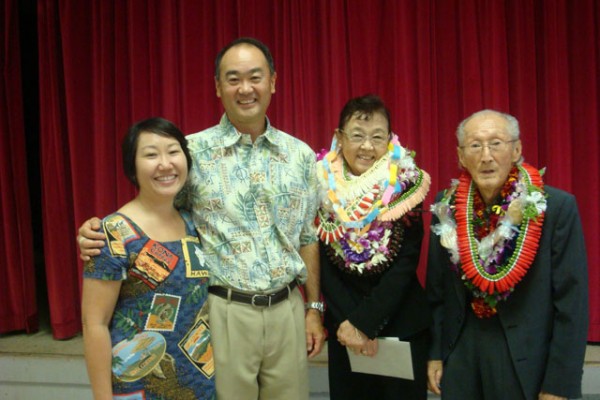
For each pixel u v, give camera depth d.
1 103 3.02
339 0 2.75
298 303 1.69
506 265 1.46
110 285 1.35
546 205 1.46
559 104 2.63
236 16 2.88
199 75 2.89
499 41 2.66
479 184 1.51
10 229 3.06
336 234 1.74
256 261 1.57
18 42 3.06
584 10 2.62
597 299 2.67
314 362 2.55
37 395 2.64
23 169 3.10
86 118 3.04
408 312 1.72
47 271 3.04
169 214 1.50
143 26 2.94
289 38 2.83
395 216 1.70
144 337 1.37
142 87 2.96
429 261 1.71
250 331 1.56
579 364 1.41
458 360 1.57
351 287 1.77
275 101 2.90
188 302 1.43
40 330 3.19
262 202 1.61
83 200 3.04
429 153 2.75
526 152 2.71
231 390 1.57
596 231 2.65
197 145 1.62
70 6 2.94
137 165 1.41
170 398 1.41
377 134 1.76
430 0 2.71
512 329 1.47
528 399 1.44
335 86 2.78
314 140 2.85
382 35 2.79
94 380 1.34
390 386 1.72
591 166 2.65
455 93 2.76
